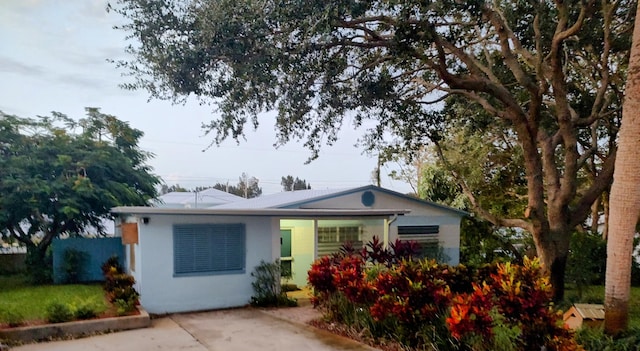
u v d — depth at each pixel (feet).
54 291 34.19
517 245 50.06
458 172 44.57
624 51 33.12
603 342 19.16
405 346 20.24
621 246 20.45
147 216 29.96
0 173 40.45
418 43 27.04
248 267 33.14
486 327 17.01
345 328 24.08
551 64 29.09
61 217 42.29
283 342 22.50
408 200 45.24
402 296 21.12
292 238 41.86
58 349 21.13
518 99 37.42
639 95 20.57
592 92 37.47
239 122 29.91
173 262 30.71
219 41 25.46
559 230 31.09
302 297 36.19
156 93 29.37
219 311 30.83
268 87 27.81
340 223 42.75
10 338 22.12
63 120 47.06
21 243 42.93
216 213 30.58
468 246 50.06
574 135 31.53
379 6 24.71
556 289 30.40
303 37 25.31
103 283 38.27
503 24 29.73
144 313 26.61
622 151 20.95
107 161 45.98
